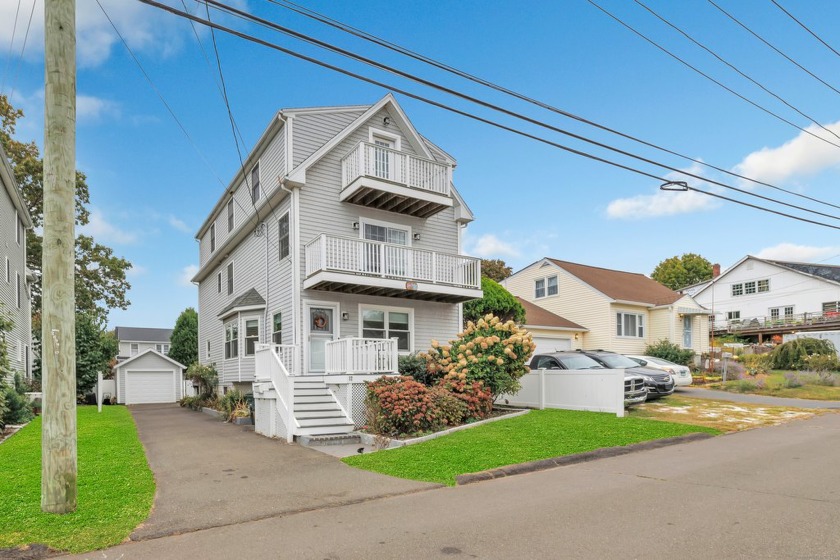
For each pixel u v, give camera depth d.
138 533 5.87
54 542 5.56
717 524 5.85
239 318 19.92
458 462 9.17
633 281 34.44
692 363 28.94
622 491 7.33
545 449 10.04
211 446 11.74
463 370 14.05
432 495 7.41
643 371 17.58
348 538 5.68
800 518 5.98
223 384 22.59
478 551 5.21
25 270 25.44
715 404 16.69
